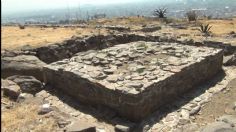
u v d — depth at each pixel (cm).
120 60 1362
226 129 734
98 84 1082
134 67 1251
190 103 1141
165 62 1295
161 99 1097
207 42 1762
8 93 1115
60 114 959
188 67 1227
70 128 810
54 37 2088
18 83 1231
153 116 1035
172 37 1908
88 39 1962
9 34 2242
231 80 1366
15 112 957
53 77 1304
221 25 3038
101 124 1002
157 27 2733
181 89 1208
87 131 809
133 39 2070
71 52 1834
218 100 1158
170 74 1137
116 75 1155
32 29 2580
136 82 1059
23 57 1441
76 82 1184
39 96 1220
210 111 1071
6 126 848
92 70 1220
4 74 1365
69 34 2233
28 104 1047
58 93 1261
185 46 1602
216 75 1455
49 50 1725
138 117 987
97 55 1462
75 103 1174
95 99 1117
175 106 1114
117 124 981
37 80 1292
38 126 850
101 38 2036
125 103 996
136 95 960
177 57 1380
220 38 1956
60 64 1353
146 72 1175
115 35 2111
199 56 1368
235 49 1659
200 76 1330
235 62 1570
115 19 3875
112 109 1059
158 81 1066
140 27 2842
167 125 982
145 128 954
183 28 2773
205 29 2423
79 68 1254
